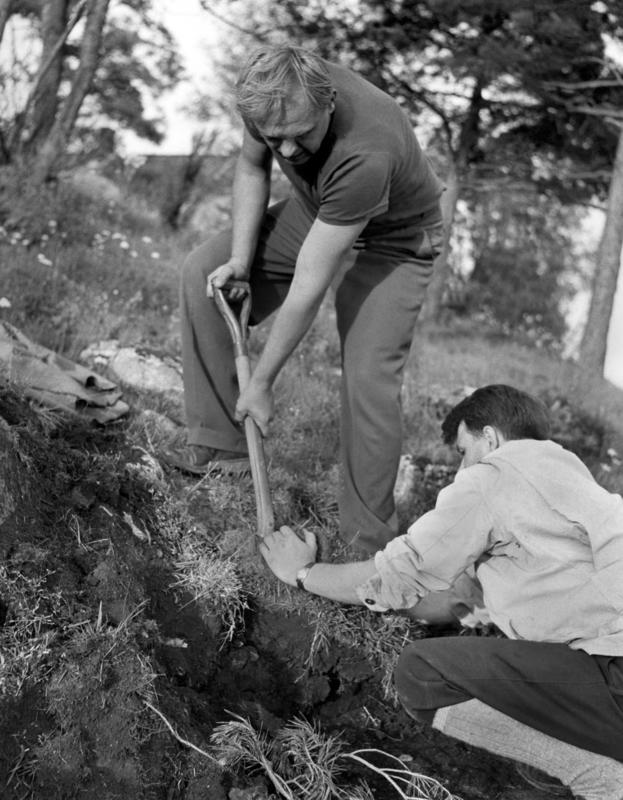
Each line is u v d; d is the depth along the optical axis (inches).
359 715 113.9
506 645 95.3
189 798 92.3
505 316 669.9
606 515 94.2
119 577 107.6
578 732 93.7
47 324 182.4
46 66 293.3
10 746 87.0
